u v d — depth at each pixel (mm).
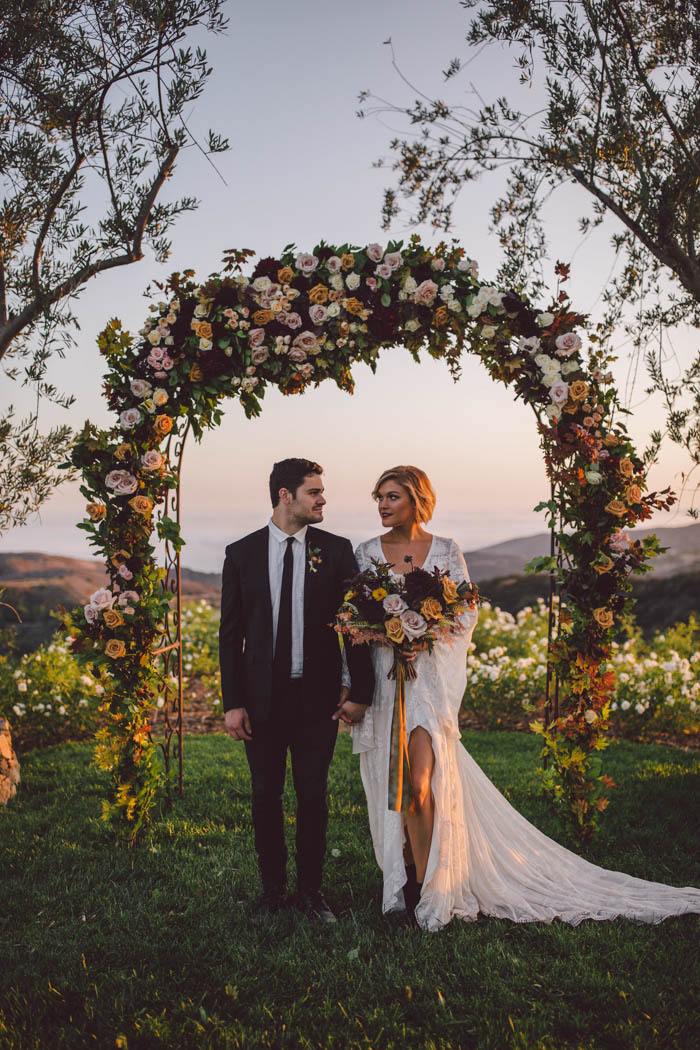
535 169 4848
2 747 5355
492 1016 2621
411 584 3309
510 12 4438
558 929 3184
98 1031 2562
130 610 4086
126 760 4277
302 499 3330
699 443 4227
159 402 4066
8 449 4543
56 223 4633
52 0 4137
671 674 7152
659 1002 2648
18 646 10773
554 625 4539
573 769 4160
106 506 4113
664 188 4160
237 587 3402
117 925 3299
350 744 6664
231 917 3359
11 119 4430
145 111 4332
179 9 4172
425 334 4129
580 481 3982
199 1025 2553
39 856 4090
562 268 3998
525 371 4047
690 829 4426
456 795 3328
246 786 5340
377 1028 2568
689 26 4094
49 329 4438
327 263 4008
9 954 3047
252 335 4012
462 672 3531
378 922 3305
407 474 3609
